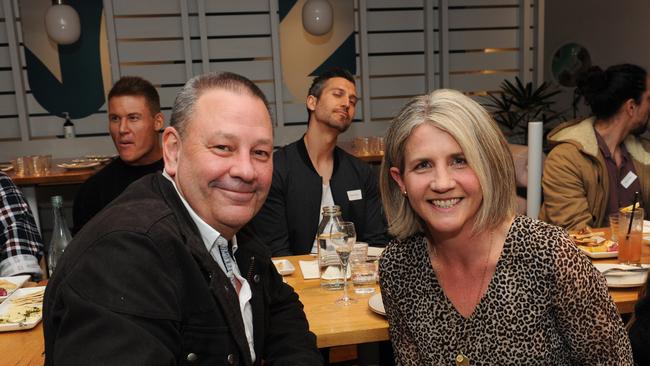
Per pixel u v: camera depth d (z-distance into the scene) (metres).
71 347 0.86
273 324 1.37
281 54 5.22
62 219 1.85
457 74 5.53
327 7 4.88
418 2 5.35
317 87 2.48
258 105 1.06
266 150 1.06
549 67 5.81
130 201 1.06
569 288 1.13
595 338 1.14
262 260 1.28
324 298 1.62
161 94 5.10
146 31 5.00
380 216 2.64
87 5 4.87
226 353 1.06
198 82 1.06
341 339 1.38
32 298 1.59
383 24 5.34
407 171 1.17
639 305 1.17
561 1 5.62
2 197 2.08
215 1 5.05
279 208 2.46
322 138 2.51
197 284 1.00
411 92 5.48
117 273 0.91
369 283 1.72
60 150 4.83
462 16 5.45
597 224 2.47
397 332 1.35
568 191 2.41
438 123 1.10
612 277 1.59
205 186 1.04
